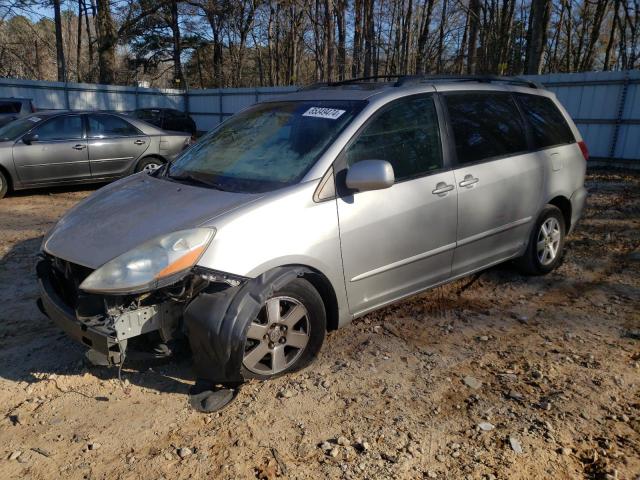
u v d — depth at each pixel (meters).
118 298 2.80
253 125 4.06
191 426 2.88
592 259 5.61
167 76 44.91
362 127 3.54
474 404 3.05
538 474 2.51
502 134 4.48
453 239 4.02
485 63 21.08
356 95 3.82
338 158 3.38
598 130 13.41
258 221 3.03
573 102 13.68
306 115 3.80
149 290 2.77
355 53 18.42
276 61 32.78
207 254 2.89
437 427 2.86
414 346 3.75
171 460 2.62
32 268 5.43
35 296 4.68
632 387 3.21
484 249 4.34
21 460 2.63
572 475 2.51
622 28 25.70
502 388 3.21
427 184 3.79
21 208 8.30
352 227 3.38
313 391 3.19
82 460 2.63
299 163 3.43
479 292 4.75
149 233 2.97
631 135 12.88
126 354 2.93
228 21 33.09
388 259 3.62
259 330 3.06
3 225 7.23
